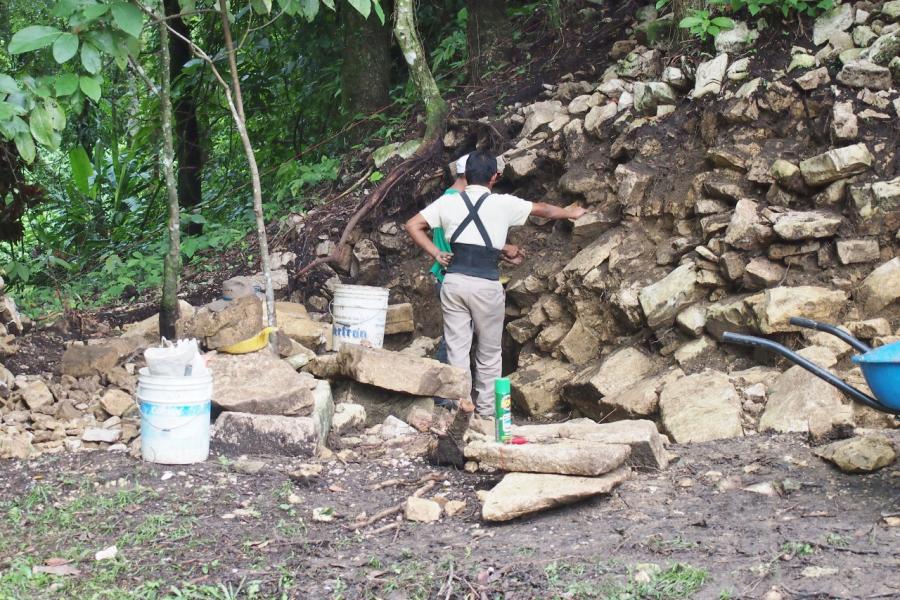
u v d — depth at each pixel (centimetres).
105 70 1184
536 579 361
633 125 752
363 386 639
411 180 866
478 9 965
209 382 516
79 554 400
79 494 471
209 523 435
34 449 533
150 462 510
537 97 880
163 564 390
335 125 1079
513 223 651
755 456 493
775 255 627
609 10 948
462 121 870
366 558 395
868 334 571
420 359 625
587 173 764
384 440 582
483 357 663
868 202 613
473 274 642
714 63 721
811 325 454
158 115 1223
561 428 529
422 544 412
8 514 445
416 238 648
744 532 393
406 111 960
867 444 464
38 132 545
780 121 683
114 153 1217
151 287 875
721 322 619
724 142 694
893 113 643
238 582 372
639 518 423
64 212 1268
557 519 432
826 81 677
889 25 699
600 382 639
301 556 399
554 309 725
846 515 404
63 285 918
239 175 1240
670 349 646
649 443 484
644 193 718
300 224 873
